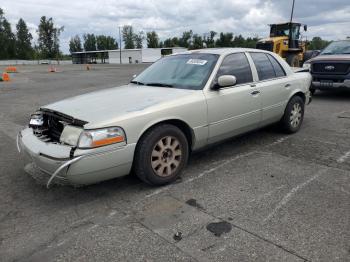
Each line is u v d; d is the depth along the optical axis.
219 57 4.57
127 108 3.58
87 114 3.43
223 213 3.21
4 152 5.29
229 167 4.41
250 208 3.29
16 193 3.79
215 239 2.79
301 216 3.12
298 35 20.39
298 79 5.83
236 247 2.68
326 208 3.26
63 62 90.75
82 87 15.48
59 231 3.00
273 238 2.78
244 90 4.65
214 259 2.54
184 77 4.48
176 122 3.95
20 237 2.92
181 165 3.96
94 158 3.21
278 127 5.89
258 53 5.27
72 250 2.72
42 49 107.88
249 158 4.73
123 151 3.39
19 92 13.73
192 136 4.07
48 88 15.31
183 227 2.99
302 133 6.00
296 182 3.89
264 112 5.09
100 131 3.23
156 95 4.00
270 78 5.28
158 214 3.24
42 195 3.73
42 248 2.76
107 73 28.41
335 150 5.00
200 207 3.35
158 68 5.02
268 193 3.62
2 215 3.31
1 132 6.64
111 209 3.37
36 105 10.09
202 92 4.14
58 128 3.69
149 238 2.84
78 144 3.21
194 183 3.93
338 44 10.17
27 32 107.62
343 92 11.00
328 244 2.68
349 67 8.89
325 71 9.34
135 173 3.71
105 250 2.70
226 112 4.39
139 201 3.52
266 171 4.24
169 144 3.78
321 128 6.32
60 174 3.25
